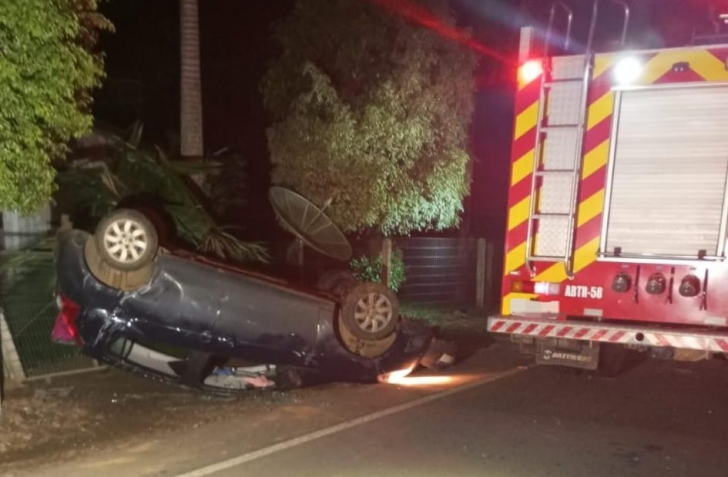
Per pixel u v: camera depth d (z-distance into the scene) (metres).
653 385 9.27
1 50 6.14
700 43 8.11
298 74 11.80
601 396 8.74
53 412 7.75
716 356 7.49
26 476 6.09
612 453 6.71
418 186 12.66
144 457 6.55
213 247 10.13
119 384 8.81
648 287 7.35
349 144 11.42
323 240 10.78
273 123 12.27
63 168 9.81
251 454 6.64
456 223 14.75
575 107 7.66
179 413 7.88
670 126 7.29
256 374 8.70
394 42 11.82
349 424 7.55
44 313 9.09
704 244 7.15
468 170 13.97
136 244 7.87
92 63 6.97
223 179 12.66
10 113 6.22
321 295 8.84
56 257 8.06
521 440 7.06
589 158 7.61
